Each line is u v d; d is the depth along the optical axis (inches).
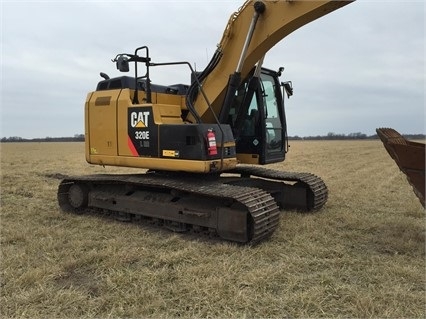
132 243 215.6
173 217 240.8
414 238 220.8
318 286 157.8
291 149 1502.2
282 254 194.9
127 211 264.7
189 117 267.1
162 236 231.5
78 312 139.6
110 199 273.1
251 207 202.7
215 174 263.7
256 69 253.1
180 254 191.5
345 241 216.2
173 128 230.7
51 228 246.8
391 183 449.4
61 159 1013.8
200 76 252.4
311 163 759.7
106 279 165.5
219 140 227.9
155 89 279.6
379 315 135.8
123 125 258.4
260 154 263.7
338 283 161.0
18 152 1573.6
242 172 315.9
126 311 138.8
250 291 153.8
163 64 248.1
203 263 182.4
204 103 253.1
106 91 274.1
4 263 184.1
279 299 147.5
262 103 260.4
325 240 216.2
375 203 325.4
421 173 195.8
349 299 147.4
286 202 295.1
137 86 259.0
